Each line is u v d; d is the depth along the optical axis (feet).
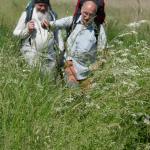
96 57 27.91
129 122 24.34
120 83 24.94
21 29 30.55
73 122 23.30
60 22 29.60
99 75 25.63
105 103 24.17
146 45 29.96
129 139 24.03
